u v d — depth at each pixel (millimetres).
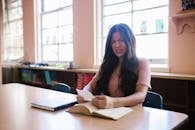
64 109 1381
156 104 1605
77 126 1059
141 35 3111
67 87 2234
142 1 3074
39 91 2070
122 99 1367
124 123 1087
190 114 2301
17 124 1105
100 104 1271
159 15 2906
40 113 1297
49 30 4680
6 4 5570
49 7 4645
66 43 4309
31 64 4574
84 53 3701
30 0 4879
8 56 5516
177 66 2590
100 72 1827
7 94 1925
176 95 2477
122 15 3320
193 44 2439
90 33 3574
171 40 2619
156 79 2596
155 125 1056
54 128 1041
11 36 5477
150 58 3029
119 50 1719
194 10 2279
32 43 4898
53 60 4629
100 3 3539
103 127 1036
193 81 2250
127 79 1651
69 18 4207
